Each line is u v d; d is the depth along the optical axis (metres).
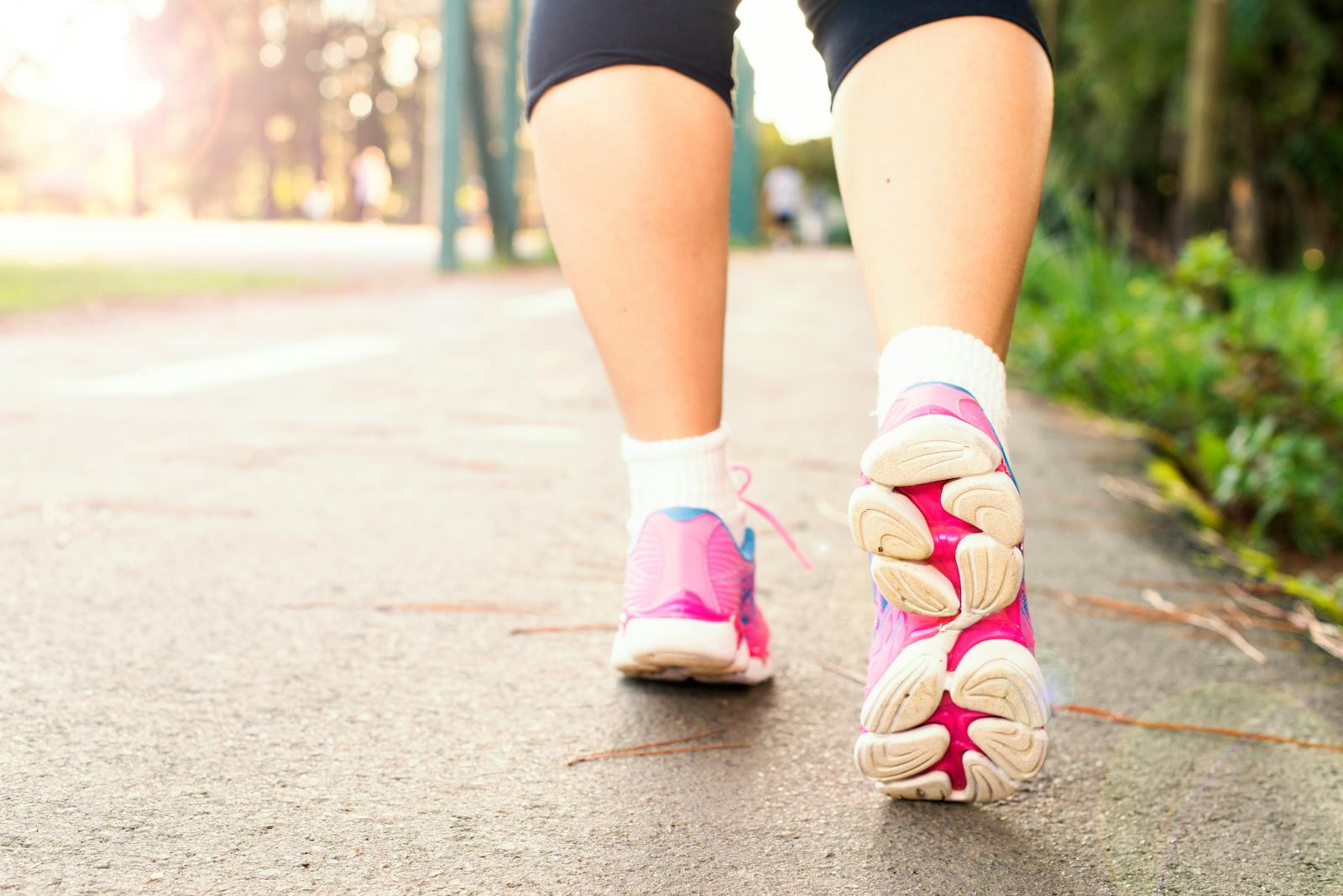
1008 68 0.97
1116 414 3.61
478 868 0.86
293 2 37.81
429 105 40.00
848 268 13.30
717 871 0.87
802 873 0.88
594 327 1.15
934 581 0.89
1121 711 1.25
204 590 1.48
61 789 0.95
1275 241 14.02
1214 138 7.31
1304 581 1.81
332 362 3.69
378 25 38.66
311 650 1.29
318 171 39.94
